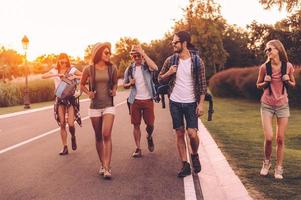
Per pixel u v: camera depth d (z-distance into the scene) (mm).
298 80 24016
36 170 7934
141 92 9031
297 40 35781
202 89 7234
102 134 7316
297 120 17734
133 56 8922
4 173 7711
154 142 11344
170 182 7004
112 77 7293
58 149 10234
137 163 8523
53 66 9516
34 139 12023
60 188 6648
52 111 23406
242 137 12188
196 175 7539
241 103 29188
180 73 7254
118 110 23312
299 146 11781
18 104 32188
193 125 7285
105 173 7211
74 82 9500
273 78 6855
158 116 19656
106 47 7254
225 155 9141
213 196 6293
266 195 5965
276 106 6902
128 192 6414
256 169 7684
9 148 10477
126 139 11844
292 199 5777
